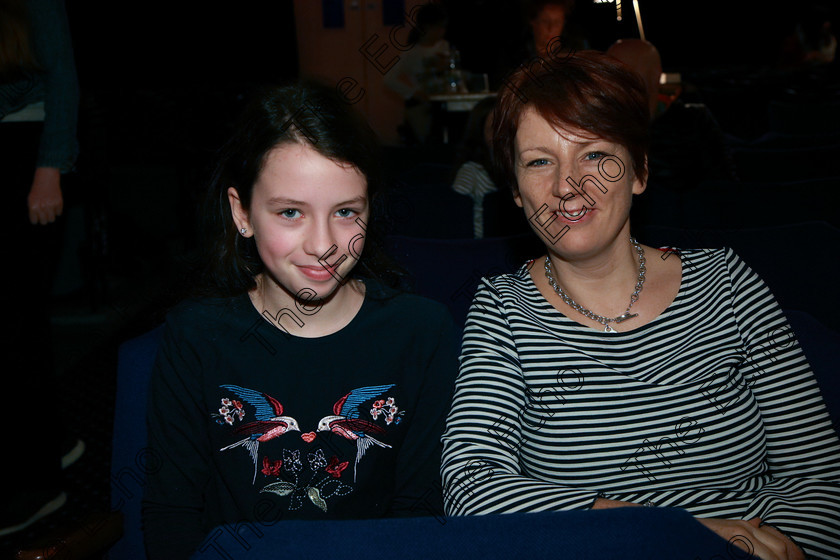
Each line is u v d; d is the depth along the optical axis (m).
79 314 3.71
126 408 1.08
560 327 1.07
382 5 7.55
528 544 0.50
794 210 1.75
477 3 6.80
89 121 2.92
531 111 0.99
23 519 2.03
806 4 9.47
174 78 7.95
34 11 1.88
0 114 1.89
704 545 0.50
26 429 2.05
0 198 1.90
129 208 4.90
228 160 1.04
